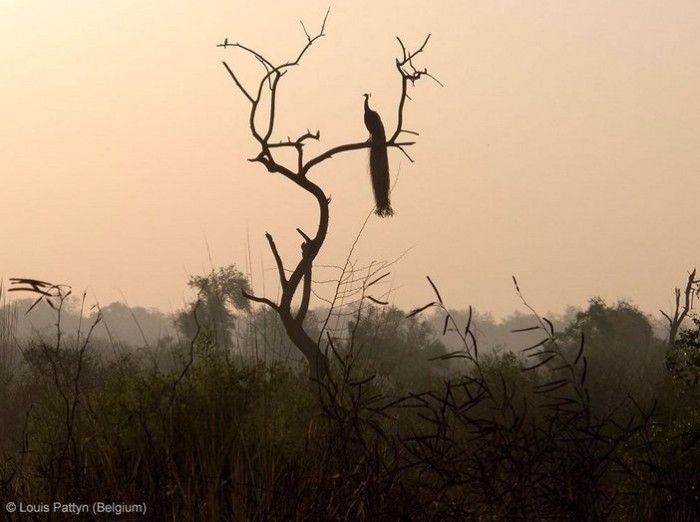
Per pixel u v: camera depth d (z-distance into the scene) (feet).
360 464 33.17
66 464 40.22
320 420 38.29
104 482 37.58
